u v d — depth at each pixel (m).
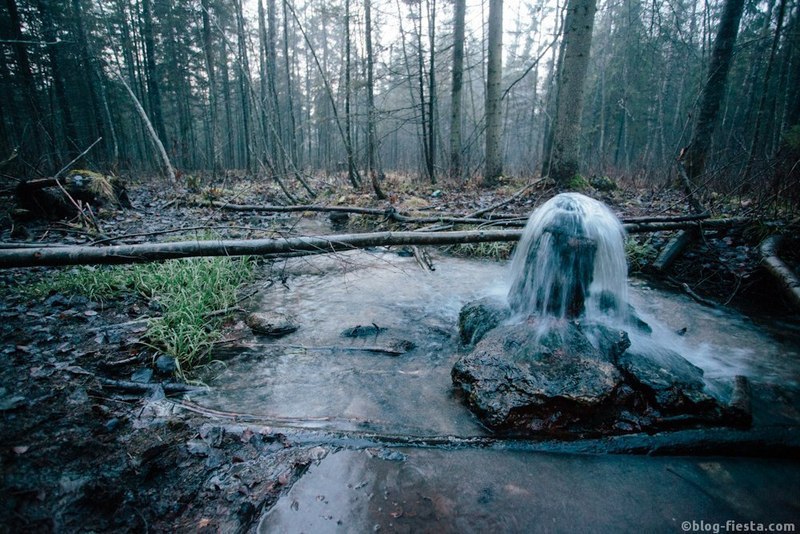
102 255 3.48
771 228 5.35
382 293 5.02
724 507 2.02
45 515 1.75
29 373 2.75
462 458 2.31
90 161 13.77
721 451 2.36
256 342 3.70
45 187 6.70
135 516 1.84
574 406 2.48
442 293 5.06
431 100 12.91
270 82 16.27
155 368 3.11
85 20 19.69
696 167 9.60
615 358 2.94
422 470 2.21
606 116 27.45
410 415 2.69
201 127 36.31
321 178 16.42
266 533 1.81
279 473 2.16
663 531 1.88
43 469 1.98
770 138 15.45
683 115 20.98
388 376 3.18
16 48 15.33
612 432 2.46
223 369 3.23
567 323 3.22
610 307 3.61
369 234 4.33
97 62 18.56
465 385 2.81
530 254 3.61
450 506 1.98
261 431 2.44
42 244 4.80
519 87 30.95
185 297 4.07
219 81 26.64
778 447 2.36
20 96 19.80
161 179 14.29
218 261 5.18
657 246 6.08
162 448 2.27
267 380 3.09
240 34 11.90
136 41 24.81
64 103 18.50
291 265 6.15
